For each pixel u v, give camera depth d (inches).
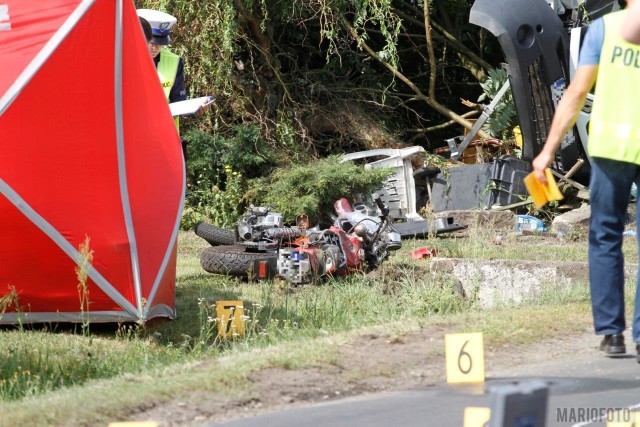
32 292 1011.9
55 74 1002.7
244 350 860.6
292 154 2231.8
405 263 1461.6
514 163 2118.6
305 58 2501.2
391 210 2100.1
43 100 994.7
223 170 2137.1
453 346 705.6
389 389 693.3
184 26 2149.4
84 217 1007.6
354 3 2282.2
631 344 784.9
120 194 1034.1
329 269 1301.7
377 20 2620.6
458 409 622.2
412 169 2162.9
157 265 1067.3
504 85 2133.4
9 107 976.9
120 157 1035.9
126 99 1052.5
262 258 1317.7
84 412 616.7
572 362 740.0
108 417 614.2
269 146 2194.9
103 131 1024.9
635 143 705.6
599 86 715.4
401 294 1189.1
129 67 1064.8
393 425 592.1
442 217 1780.3
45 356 925.8
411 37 2780.5
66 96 1007.6
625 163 714.8
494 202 2108.8
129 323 1072.2
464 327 837.2
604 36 714.2
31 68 992.9
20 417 612.1
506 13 1894.7
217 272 1341.0
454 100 2837.1
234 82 2224.4
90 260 967.0
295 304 1173.1
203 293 1238.9
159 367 800.9
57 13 1024.2
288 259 1283.2
